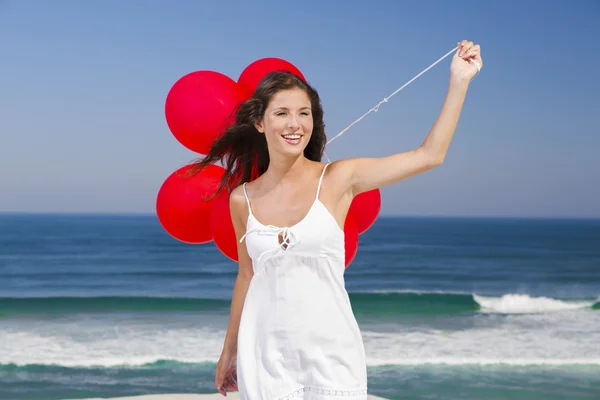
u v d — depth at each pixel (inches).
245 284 123.7
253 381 111.2
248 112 115.4
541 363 531.2
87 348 577.6
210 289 1024.2
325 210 109.8
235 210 120.3
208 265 1294.3
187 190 146.6
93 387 465.7
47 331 652.7
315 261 109.8
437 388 459.2
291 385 108.9
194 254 1472.7
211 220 144.1
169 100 145.0
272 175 116.6
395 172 110.2
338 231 110.8
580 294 1032.2
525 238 2171.5
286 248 109.6
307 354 108.0
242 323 113.7
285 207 113.2
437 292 1028.5
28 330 659.4
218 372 127.4
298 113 112.2
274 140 112.6
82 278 1168.8
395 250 1672.0
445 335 639.1
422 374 495.2
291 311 109.0
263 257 111.0
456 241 2016.5
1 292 1032.2
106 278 1157.7
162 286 1062.4
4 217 4864.7
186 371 499.5
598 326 691.4
